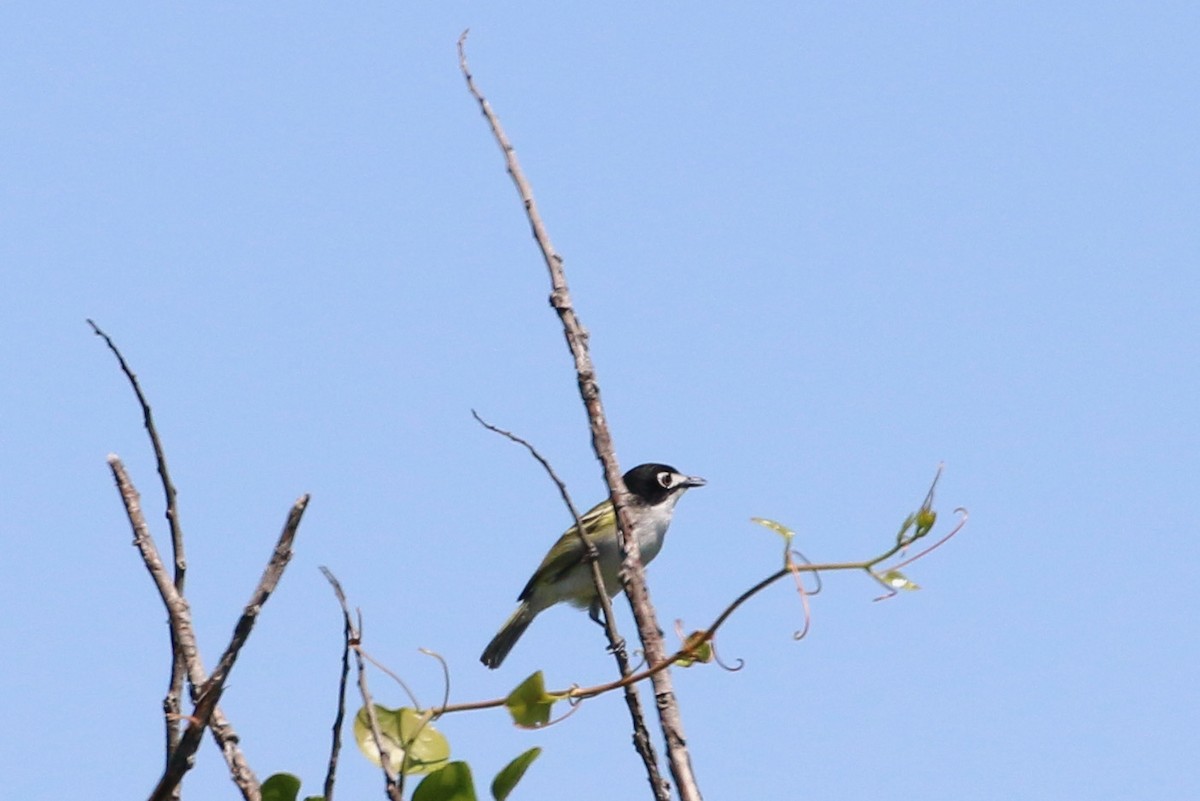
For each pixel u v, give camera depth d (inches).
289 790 336.2
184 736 281.4
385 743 355.9
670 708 389.1
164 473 356.2
